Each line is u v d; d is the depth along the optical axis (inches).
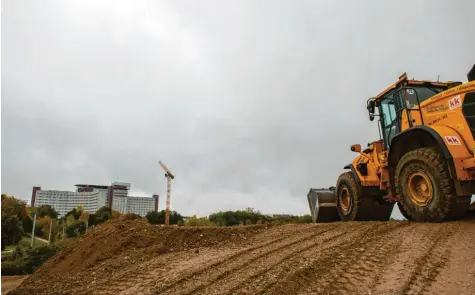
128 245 318.7
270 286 164.2
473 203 301.7
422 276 152.3
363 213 367.9
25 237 2662.4
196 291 177.3
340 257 190.1
